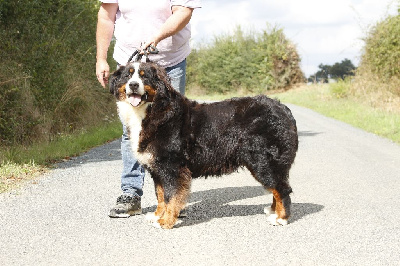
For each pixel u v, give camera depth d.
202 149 4.59
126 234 4.37
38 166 7.62
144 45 4.77
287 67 37.84
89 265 3.58
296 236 4.31
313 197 5.82
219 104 4.73
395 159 8.45
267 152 4.59
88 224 4.67
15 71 10.03
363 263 3.63
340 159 8.50
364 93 20.03
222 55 40.62
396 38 19.06
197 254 3.83
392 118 13.76
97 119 13.78
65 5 13.13
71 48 13.76
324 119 15.97
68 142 10.08
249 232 4.45
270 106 4.64
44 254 3.81
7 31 10.11
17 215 4.94
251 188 6.43
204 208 5.39
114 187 6.30
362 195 5.89
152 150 4.50
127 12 5.04
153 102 4.43
